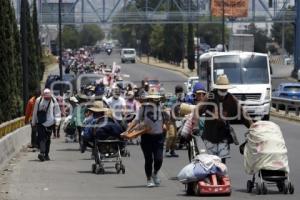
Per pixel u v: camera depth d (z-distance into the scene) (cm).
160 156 3681
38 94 5809
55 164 4884
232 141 3484
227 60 8988
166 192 3481
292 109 10750
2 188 3634
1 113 6300
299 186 3656
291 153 5384
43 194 3412
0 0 6438
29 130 6756
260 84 8850
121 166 4338
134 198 3256
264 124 3391
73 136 6738
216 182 3306
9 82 6544
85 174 4300
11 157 5222
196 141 3647
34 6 14025
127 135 3644
